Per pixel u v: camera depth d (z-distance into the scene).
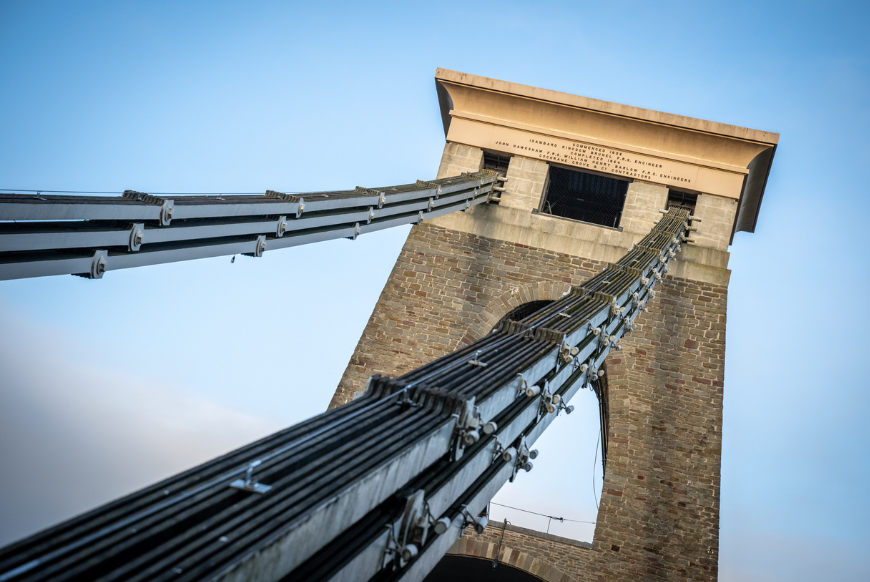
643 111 30.67
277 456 6.47
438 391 8.45
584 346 14.41
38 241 10.80
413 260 28.77
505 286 28.38
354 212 20.73
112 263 12.20
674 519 23.86
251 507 5.70
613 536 23.52
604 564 23.05
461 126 31.67
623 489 24.38
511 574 24.36
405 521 7.39
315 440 6.92
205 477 6.00
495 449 9.95
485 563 24.25
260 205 15.69
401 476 7.19
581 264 28.91
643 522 23.80
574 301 16.00
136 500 5.52
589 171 31.00
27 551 4.80
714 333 27.41
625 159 30.89
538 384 11.90
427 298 28.00
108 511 5.32
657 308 27.86
